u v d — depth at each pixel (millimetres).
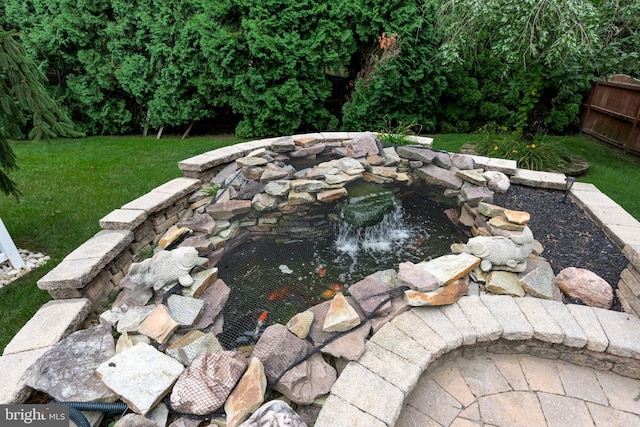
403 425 1667
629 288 2158
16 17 6430
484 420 1701
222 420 1484
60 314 1973
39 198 4055
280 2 5855
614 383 1909
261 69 6172
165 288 2146
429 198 3678
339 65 6508
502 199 3539
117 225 2670
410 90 6551
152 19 6395
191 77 6465
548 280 2295
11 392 1503
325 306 2096
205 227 2910
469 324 1973
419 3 6172
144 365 1622
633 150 6328
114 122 7262
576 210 3344
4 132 2855
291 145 4352
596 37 4074
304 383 1646
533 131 7164
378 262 2912
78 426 1400
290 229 3193
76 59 6730
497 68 7273
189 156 5586
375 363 1732
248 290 2469
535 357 2061
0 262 2814
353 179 3676
